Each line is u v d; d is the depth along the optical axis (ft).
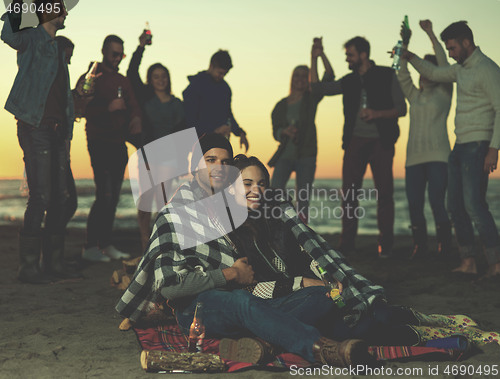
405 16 20.77
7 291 16.47
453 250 24.39
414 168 22.11
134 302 11.31
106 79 20.92
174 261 10.44
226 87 21.52
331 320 10.69
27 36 16.42
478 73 17.53
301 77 24.17
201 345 10.58
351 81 23.49
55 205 18.01
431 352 10.28
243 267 10.64
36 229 17.65
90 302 15.28
